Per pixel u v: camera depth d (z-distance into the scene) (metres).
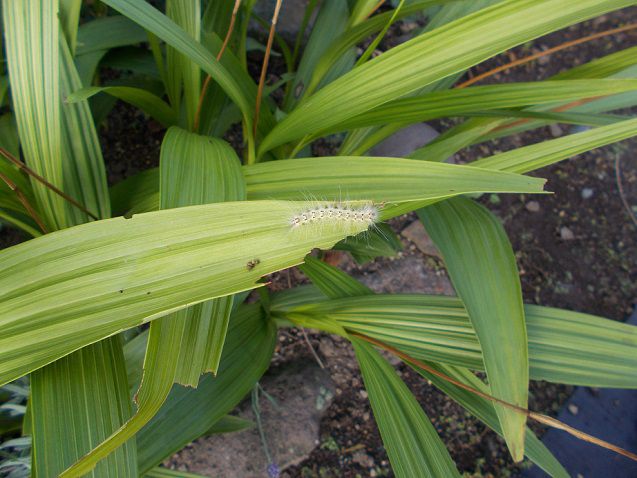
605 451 0.43
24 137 0.24
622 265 0.51
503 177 0.19
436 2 0.30
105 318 0.17
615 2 0.20
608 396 0.46
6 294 0.17
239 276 0.18
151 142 0.45
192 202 0.20
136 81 0.39
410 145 0.50
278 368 0.41
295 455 0.37
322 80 0.40
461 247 0.26
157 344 0.18
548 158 0.23
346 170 0.22
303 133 0.26
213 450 0.36
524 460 0.42
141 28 0.35
